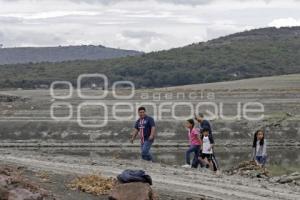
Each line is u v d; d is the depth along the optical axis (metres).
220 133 49.91
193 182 17.47
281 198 15.31
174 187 16.20
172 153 41.69
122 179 12.30
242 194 15.67
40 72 148.00
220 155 39.38
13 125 53.56
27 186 11.38
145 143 23.28
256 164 22.17
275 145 47.00
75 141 49.09
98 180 13.80
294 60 162.12
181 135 49.12
